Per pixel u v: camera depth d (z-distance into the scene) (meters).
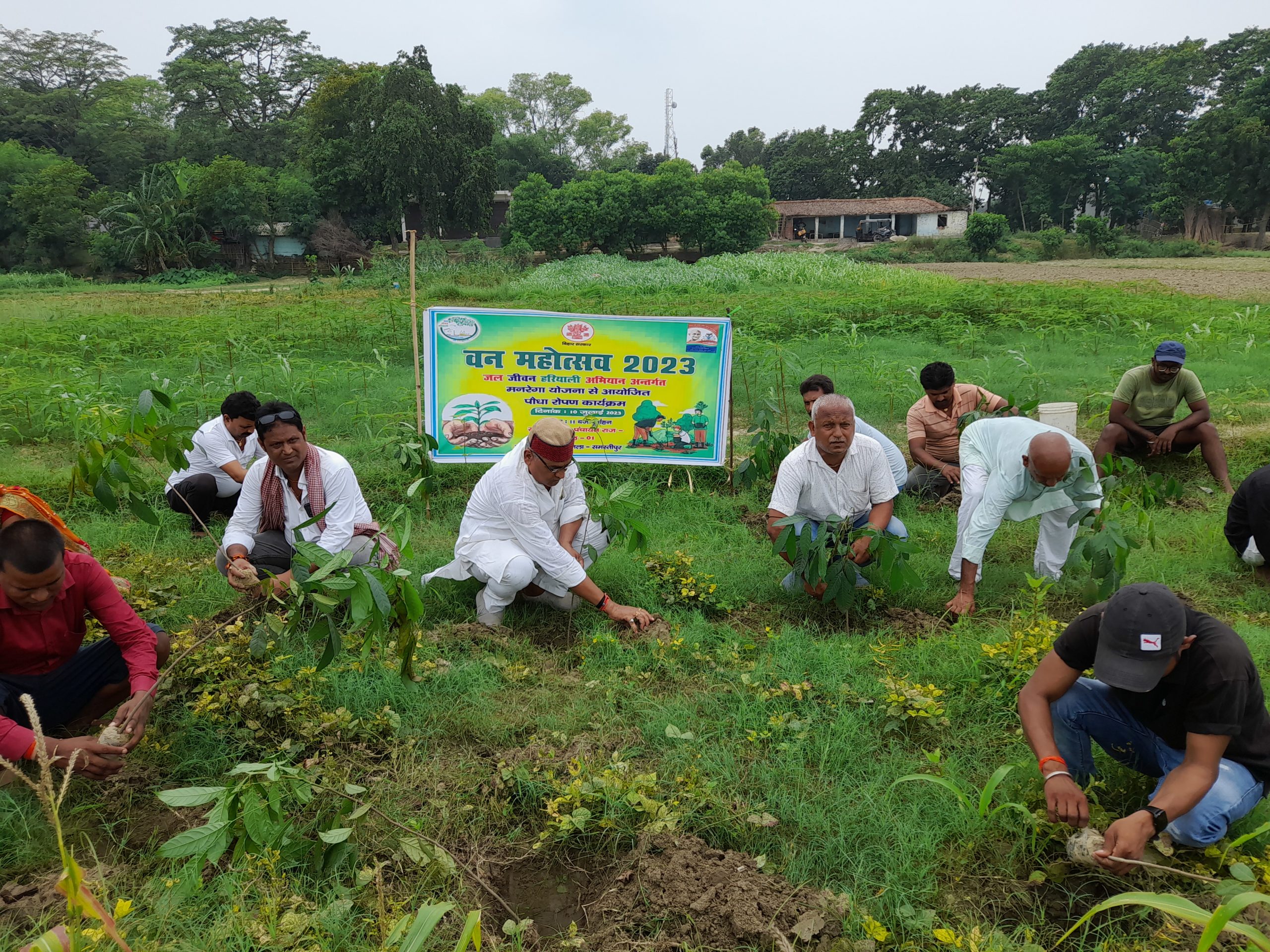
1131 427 7.58
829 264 33.41
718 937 2.74
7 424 9.14
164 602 4.95
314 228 52.88
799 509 5.28
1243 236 60.72
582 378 6.85
